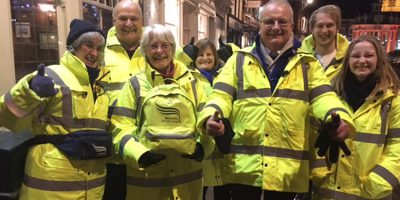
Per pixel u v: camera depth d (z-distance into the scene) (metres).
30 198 2.14
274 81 2.27
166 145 2.08
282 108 2.20
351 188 2.30
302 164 2.22
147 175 2.34
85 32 2.22
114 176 2.81
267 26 2.24
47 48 5.03
